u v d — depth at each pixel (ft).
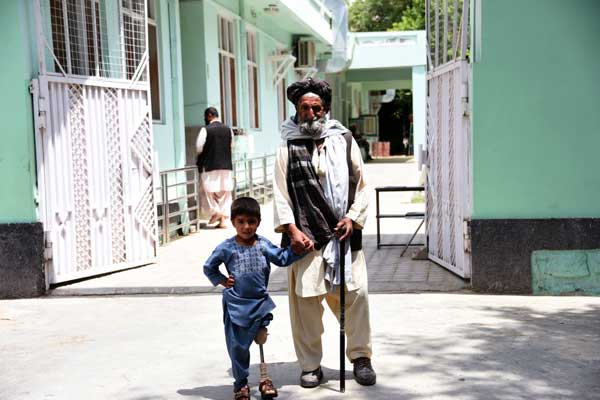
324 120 14.89
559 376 15.24
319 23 66.85
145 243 29.01
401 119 136.05
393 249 31.12
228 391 15.10
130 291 24.62
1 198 24.57
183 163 39.50
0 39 24.00
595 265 22.53
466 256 23.71
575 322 19.39
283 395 14.62
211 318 20.98
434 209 27.48
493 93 22.61
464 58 23.12
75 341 19.08
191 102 43.37
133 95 28.27
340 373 14.75
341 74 100.07
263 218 43.80
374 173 76.38
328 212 14.57
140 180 28.71
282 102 66.59
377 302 22.12
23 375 16.49
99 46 27.04
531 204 22.74
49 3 25.16
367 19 130.93
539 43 22.34
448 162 25.39
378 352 17.16
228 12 48.29
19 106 24.16
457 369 15.81
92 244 26.58
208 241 35.83
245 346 14.15
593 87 22.29
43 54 24.36
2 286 24.54
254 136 55.67
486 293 23.00
